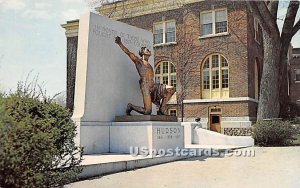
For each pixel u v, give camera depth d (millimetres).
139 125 12672
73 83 27781
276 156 12570
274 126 17047
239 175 8734
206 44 27969
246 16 26406
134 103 14805
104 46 13562
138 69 13664
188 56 28625
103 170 8984
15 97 6062
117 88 13992
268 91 19328
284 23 19766
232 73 26688
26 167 5312
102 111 13195
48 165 5980
